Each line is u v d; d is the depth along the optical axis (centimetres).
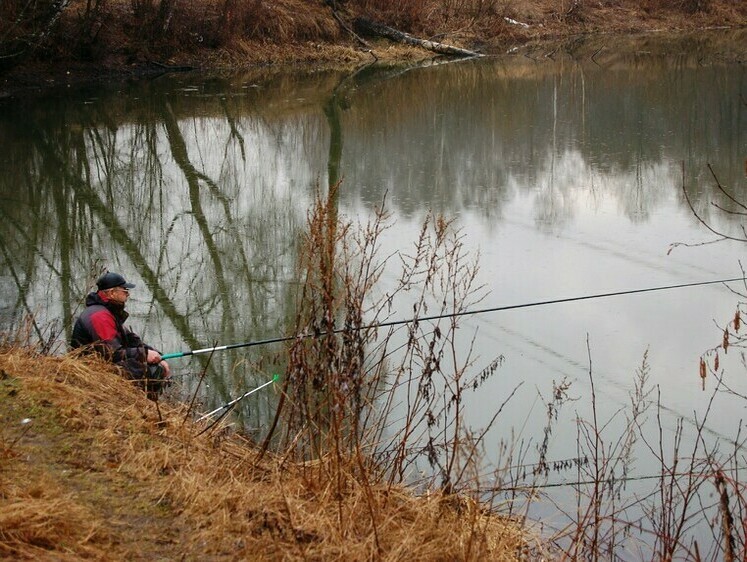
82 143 1884
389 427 644
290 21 3131
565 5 3862
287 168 1703
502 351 852
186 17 2953
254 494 431
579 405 748
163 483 432
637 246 1191
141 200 1468
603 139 1892
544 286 1039
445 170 1672
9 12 2458
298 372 489
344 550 393
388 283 1010
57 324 895
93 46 2684
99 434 468
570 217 1338
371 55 3177
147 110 2242
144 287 1049
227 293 1020
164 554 382
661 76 2750
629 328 913
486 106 2330
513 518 521
